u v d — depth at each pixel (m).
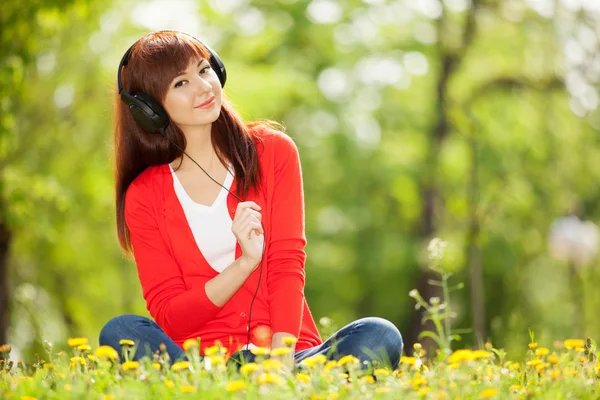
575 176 16.31
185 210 3.71
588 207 16.83
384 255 19.67
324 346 3.53
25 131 12.35
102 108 12.66
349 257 20.62
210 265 3.68
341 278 21.33
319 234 20.59
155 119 3.66
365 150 18.23
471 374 3.26
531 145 15.98
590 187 16.53
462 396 2.84
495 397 2.78
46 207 12.56
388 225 20.42
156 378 2.97
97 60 12.50
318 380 2.94
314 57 18.67
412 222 20.19
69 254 13.48
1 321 11.34
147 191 3.78
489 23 15.60
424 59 17.03
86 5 10.08
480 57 15.80
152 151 3.79
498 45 15.68
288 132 19.05
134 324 3.52
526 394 2.93
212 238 3.67
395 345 3.47
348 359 3.07
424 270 17.12
